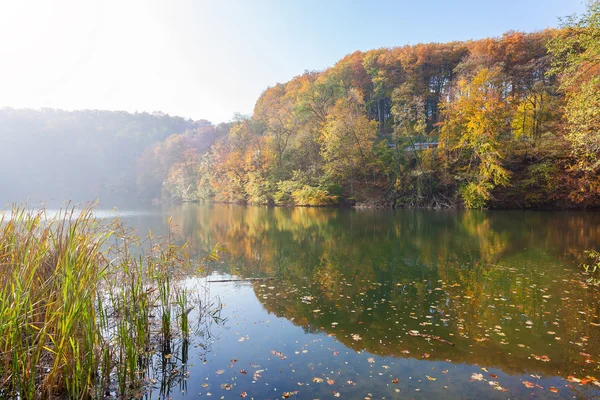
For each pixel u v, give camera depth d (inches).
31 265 144.5
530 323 225.1
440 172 1352.1
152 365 172.7
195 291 299.4
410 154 1473.9
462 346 192.5
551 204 1182.3
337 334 210.5
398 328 219.6
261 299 281.3
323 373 163.9
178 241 594.2
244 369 167.9
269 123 1974.7
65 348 133.8
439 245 541.0
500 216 976.9
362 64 2299.5
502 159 1226.0
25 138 2728.8
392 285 323.9
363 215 1101.7
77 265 149.8
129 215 1195.3
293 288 314.8
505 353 183.6
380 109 2338.8
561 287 308.5
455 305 264.5
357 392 147.3
